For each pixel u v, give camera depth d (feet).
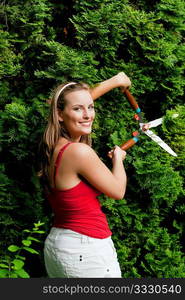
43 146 6.97
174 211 11.07
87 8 9.52
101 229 6.77
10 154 9.51
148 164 9.56
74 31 9.96
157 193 9.74
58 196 6.73
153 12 10.13
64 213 6.74
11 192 9.39
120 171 7.04
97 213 6.78
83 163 6.50
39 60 9.71
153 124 8.25
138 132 8.11
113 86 8.44
